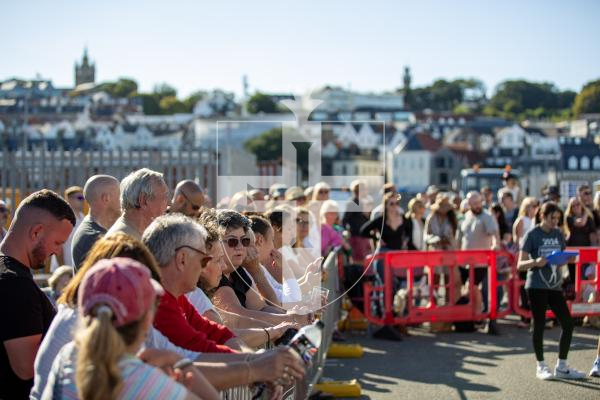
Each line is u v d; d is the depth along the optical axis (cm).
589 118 13475
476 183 3716
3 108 18125
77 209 955
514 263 1140
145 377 276
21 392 392
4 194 1384
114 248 319
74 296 321
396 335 1077
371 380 842
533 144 13700
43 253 420
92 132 15462
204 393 312
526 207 1212
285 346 353
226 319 486
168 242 366
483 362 931
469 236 1184
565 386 807
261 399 394
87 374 257
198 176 1420
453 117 17300
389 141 13438
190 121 16275
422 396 773
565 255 829
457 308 1112
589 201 1265
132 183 507
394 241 1127
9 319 392
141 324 274
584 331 1134
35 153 1416
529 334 1120
